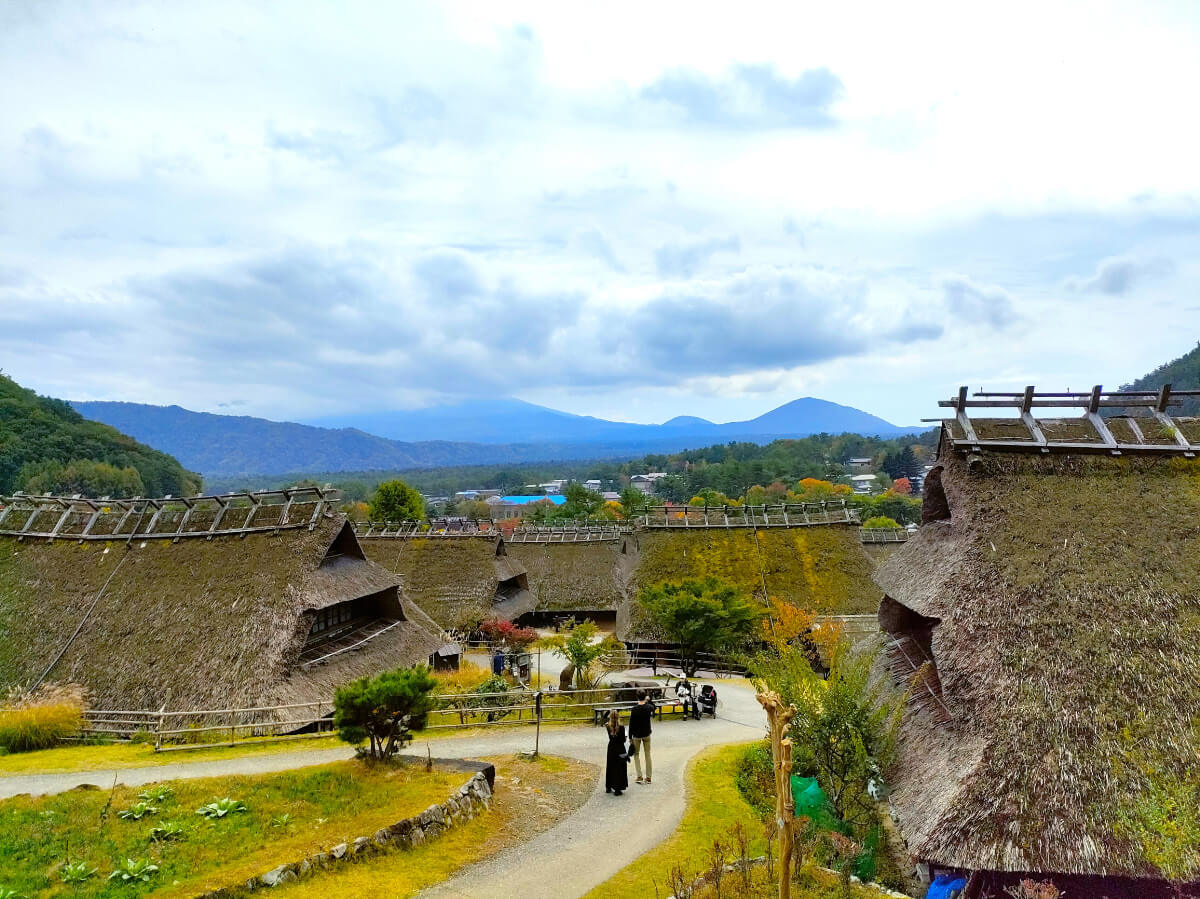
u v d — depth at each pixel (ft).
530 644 147.54
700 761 66.49
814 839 48.24
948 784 41.96
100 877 36.14
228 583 80.43
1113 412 61.77
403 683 53.36
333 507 87.40
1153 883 39.11
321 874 39.52
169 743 64.95
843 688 52.70
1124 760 39.86
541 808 53.78
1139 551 50.11
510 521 378.53
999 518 54.75
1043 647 45.75
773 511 157.17
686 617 118.11
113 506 97.81
